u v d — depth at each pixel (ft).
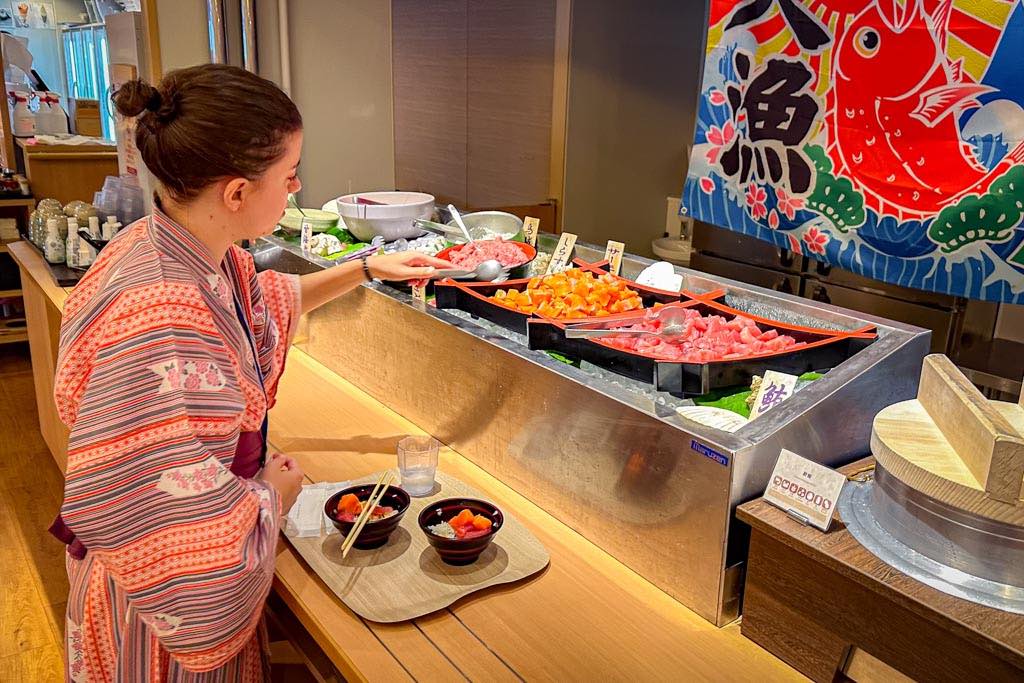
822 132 7.88
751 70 8.40
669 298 6.57
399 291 7.06
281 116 3.88
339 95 11.56
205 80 3.77
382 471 5.98
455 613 4.44
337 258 8.18
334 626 4.31
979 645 3.32
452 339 6.15
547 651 4.17
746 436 4.36
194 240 4.04
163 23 10.59
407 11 11.58
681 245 12.62
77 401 3.96
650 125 12.76
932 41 6.85
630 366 5.51
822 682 4.01
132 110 3.77
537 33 11.63
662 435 4.55
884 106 7.30
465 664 4.05
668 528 4.61
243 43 10.81
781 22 8.03
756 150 8.53
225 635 3.90
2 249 16.40
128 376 3.66
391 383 7.11
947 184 6.97
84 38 20.39
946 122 6.88
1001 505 3.53
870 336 5.36
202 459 3.74
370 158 12.17
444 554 4.71
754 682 4.02
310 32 11.03
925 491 3.75
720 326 5.85
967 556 3.69
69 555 4.72
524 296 6.57
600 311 6.40
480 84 12.07
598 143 12.26
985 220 6.76
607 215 12.82
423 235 9.12
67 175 17.29
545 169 12.19
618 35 11.91
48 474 12.11
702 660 4.16
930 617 3.47
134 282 3.80
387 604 4.44
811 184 8.07
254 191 3.95
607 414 4.89
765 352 5.35
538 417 5.43
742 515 4.22
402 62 11.78
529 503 5.61
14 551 10.09
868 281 9.67
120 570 3.73
